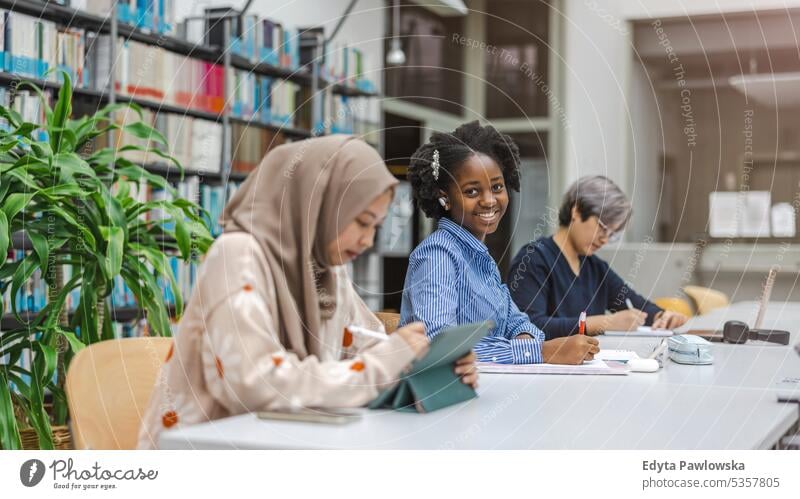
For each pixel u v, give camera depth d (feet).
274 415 3.23
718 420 3.46
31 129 6.04
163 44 10.72
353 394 3.33
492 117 21.56
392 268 14.65
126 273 6.24
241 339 3.29
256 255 3.50
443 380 3.68
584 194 7.08
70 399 3.74
